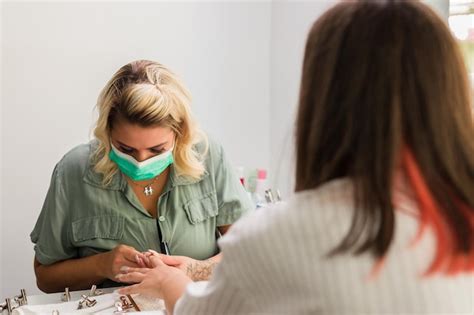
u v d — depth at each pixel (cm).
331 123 62
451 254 60
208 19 213
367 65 60
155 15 204
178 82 136
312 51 64
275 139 230
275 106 229
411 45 59
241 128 229
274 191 175
